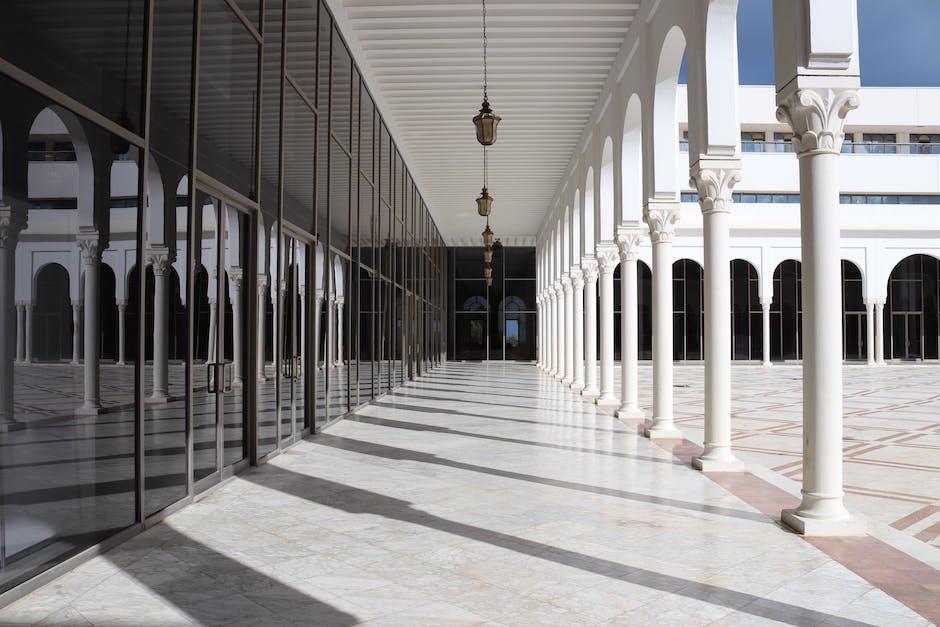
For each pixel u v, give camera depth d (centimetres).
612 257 1533
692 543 516
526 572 450
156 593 410
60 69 436
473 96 1506
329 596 407
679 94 3644
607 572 451
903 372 3028
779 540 526
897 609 392
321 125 1052
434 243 3083
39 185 423
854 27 562
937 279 3772
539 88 1456
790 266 3766
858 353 3741
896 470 835
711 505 632
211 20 651
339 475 755
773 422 1291
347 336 1282
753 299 3731
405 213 2016
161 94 558
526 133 1766
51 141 428
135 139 516
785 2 586
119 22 496
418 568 457
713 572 453
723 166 796
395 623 368
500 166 2116
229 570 451
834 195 576
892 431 1172
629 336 1291
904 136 3866
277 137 854
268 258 831
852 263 3731
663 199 1049
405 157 1972
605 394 1520
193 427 632
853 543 520
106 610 384
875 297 3625
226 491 677
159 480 570
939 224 3638
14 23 396
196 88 613
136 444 528
